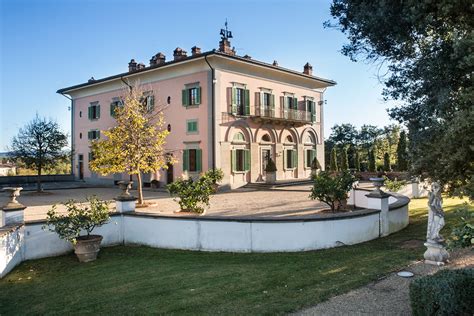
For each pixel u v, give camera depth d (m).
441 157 5.38
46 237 9.88
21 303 6.64
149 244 10.64
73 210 9.59
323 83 32.41
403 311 5.35
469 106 4.99
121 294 6.71
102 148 17.66
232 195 21.23
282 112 28.86
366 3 7.33
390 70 7.37
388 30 7.01
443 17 5.95
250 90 26.48
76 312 6.00
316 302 5.79
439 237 7.68
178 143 25.97
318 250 9.30
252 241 9.44
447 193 5.96
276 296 6.14
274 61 29.08
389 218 11.05
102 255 9.98
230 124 25.02
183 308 5.84
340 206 12.80
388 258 8.13
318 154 32.50
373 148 46.97
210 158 24.11
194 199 11.36
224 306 5.82
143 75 27.83
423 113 6.12
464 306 4.54
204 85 24.45
